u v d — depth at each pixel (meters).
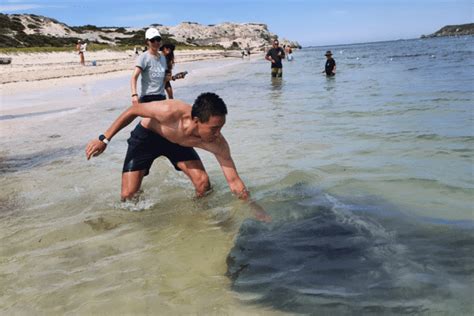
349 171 4.57
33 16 67.00
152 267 2.81
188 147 4.20
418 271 2.50
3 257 3.06
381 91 11.02
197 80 19.44
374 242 2.90
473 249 2.72
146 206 3.99
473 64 19.39
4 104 12.31
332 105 9.24
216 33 123.06
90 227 3.55
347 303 2.27
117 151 6.34
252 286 2.51
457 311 2.13
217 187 4.40
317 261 2.72
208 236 3.24
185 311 2.31
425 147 5.27
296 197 3.89
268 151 5.66
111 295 2.50
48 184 4.83
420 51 49.50
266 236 3.13
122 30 80.62
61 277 2.75
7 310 2.41
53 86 17.08
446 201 3.58
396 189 3.94
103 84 17.52
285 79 17.72
